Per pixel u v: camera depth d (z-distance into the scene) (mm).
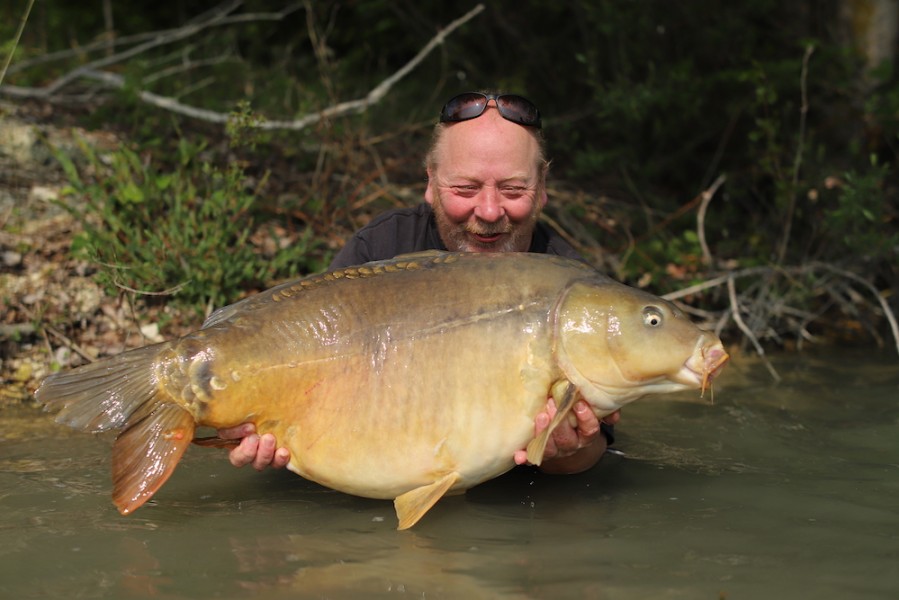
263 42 11055
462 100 3469
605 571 2637
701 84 7852
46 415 4230
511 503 3209
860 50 7801
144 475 2781
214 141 7066
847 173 6395
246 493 3283
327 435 2893
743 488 3369
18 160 5945
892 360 5582
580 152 7863
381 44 10867
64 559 2693
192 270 5168
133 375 2814
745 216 7691
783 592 2510
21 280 5062
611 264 6418
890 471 3574
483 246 3541
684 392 4801
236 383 2809
